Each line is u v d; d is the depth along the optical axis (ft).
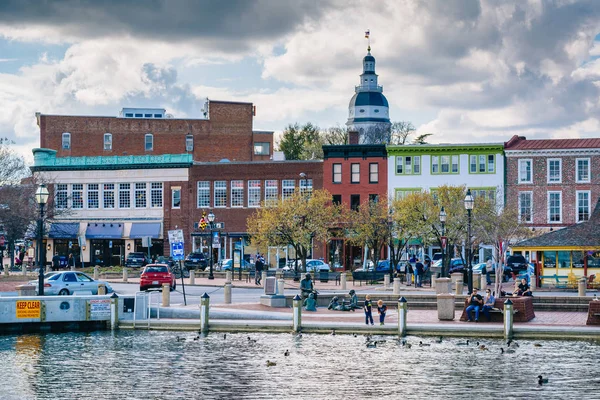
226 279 329.11
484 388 139.44
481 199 378.53
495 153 424.46
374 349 172.35
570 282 287.07
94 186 477.36
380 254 429.79
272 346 177.47
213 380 147.13
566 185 416.67
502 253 291.58
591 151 413.80
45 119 531.91
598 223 297.94
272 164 454.81
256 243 401.70
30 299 204.23
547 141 430.20
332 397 135.33
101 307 208.74
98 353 172.35
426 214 372.38
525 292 221.05
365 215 391.45
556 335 182.29
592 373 148.77
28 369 157.48
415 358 162.81
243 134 544.62
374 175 439.63
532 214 419.54
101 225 474.49
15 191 406.21
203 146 539.70
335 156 443.73
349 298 241.76
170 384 144.87
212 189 463.01
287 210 387.75
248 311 213.25
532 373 149.38
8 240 400.88
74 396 138.00
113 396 137.69
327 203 440.86
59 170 479.00
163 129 537.65
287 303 236.63
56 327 207.72
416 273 302.86
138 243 470.39
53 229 470.39
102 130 534.37
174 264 381.40
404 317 188.85
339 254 437.58
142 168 471.21
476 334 186.19
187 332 199.93
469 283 233.76
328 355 166.50
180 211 467.11
